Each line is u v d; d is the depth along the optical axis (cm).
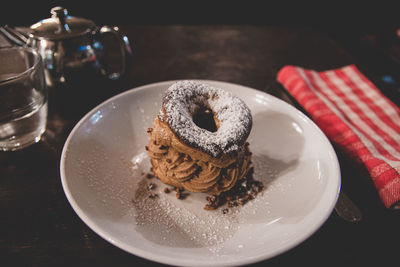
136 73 41
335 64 45
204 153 27
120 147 32
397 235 25
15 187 27
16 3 81
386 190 27
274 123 33
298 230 23
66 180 25
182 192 29
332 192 25
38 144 31
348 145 32
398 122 35
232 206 28
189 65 43
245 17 98
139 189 29
